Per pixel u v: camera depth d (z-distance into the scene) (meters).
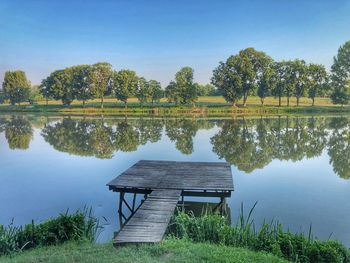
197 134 39.28
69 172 20.77
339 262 7.78
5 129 46.59
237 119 61.88
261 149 28.67
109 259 7.25
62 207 14.03
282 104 94.19
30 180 18.72
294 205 13.89
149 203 11.46
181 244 8.12
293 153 26.78
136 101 112.69
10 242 8.61
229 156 25.62
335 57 87.75
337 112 77.56
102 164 23.22
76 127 48.50
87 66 95.94
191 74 95.00
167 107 84.06
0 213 13.25
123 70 95.00
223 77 87.06
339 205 13.80
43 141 34.75
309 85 86.56
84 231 9.52
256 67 88.44
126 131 42.78
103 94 96.06
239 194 15.69
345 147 29.42
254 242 8.66
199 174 15.52
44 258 7.54
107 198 15.37
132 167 17.23
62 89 97.50
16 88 110.31
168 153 27.12
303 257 7.88
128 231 8.98
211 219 9.65
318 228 11.33
